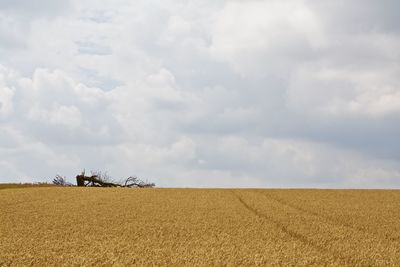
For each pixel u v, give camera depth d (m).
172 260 15.78
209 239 20.88
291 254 17.00
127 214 30.88
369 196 47.84
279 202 40.28
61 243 19.50
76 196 44.91
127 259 15.84
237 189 57.81
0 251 17.45
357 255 17.16
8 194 45.41
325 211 33.66
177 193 50.50
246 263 15.51
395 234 23.39
